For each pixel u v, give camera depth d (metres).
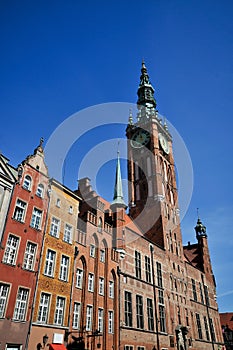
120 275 40.06
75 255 33.12
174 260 58.56
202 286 69.38
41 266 28.45
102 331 33.75
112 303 37.06
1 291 24.53
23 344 24.50
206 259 77.12
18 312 25.27
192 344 54.28
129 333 37.72
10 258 26.19
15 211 28.12
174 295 53.81
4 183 27.62
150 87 80.81
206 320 64.94
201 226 81.94
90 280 34.69
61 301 29.62
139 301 42.75
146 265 47.84
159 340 43.41
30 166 30.92
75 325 30.59
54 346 26.61
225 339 99.75
